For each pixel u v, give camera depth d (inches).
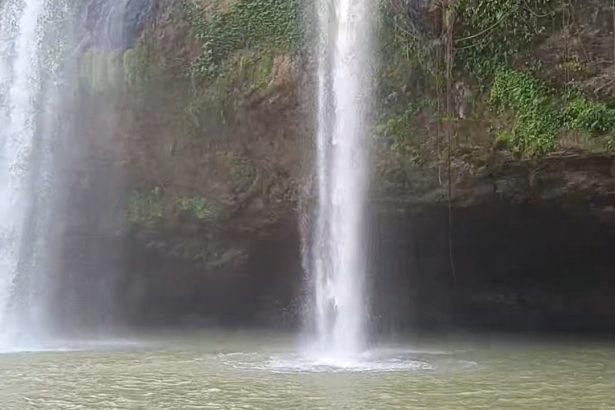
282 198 632.4
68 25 691.4
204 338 629.6
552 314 694.5
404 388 366.9
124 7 674.8
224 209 653.3
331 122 608.4
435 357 495.8
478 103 563.5
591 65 536.7
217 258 692.7
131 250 706.8
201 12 653.9
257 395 349.4
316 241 634.8
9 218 700.0
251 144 637.3
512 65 558.9
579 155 529.7
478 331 682.8
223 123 643.5
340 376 406.9
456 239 630.5
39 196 697.0
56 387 376.8
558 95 542.6
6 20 699.4
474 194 573.6
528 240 625.3
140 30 669.3
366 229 622.5
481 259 657.6
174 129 659.4
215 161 650.2
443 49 576.1
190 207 659.4
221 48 645.3
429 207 594.9
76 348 555.2
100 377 408.5
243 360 479.8
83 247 710.5
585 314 688.4
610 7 535.2
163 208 669.9
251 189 641.6
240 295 743.7
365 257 630.5
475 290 693.3
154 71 658.8
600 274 657.0
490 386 374.3
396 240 634.2
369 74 597.0
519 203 573.9
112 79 670.5
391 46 593.6
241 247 682.8
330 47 608.1
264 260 692.7
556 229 604.7
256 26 637.3
